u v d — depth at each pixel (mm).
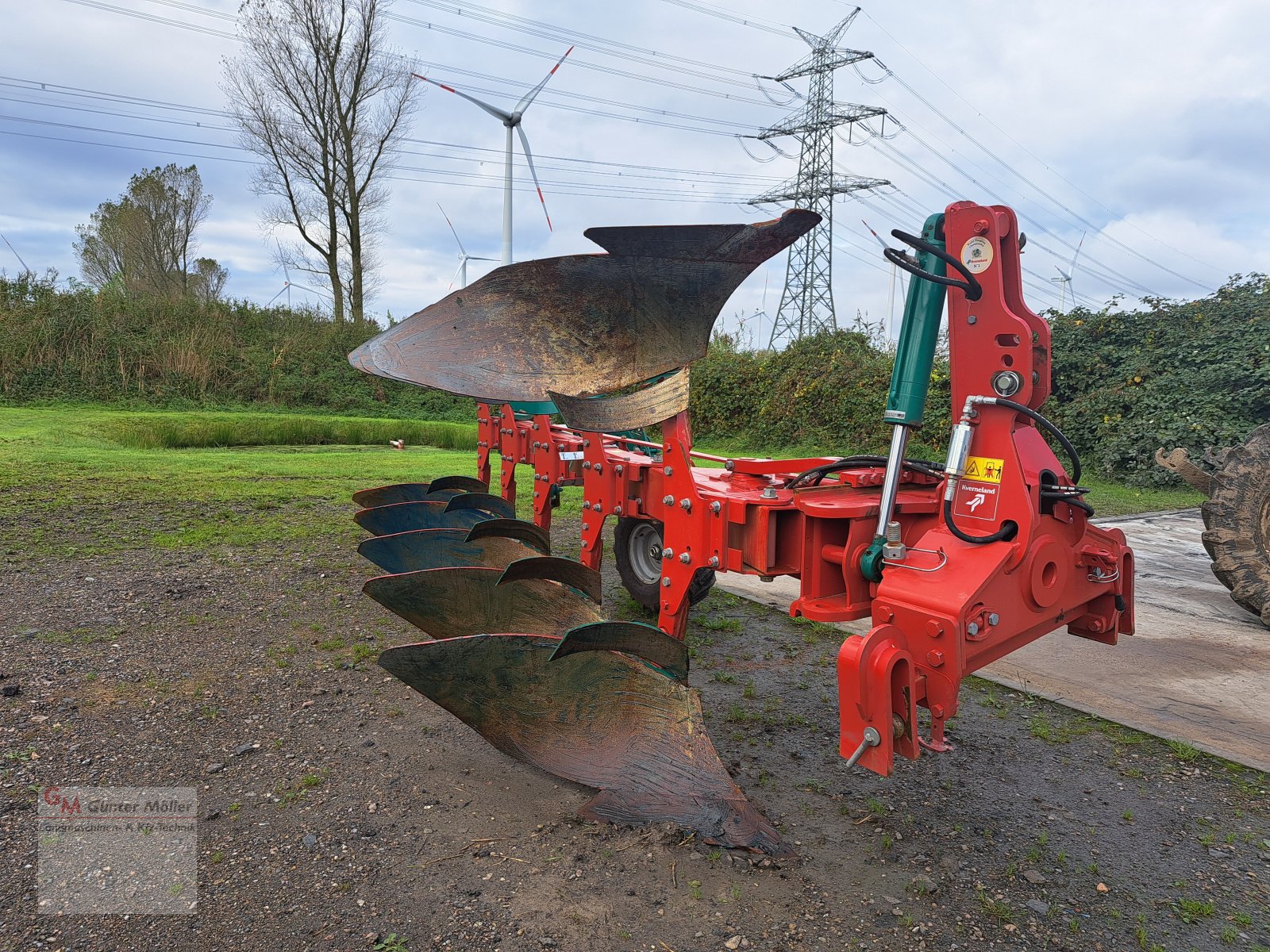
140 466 10883
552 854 2787
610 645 2930
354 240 28625
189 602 5277
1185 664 4898
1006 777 3484
